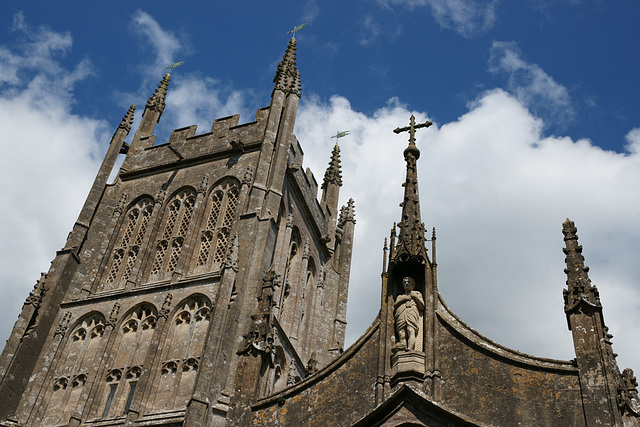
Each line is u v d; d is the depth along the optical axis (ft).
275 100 195.42
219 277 154.92
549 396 91.40
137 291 161.27
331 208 227.20
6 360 149.69
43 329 158.40
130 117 209.77
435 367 97.25
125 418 138.21
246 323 144.05
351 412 98.43
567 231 104.53
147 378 142.00
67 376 151.74
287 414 102.12
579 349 92.63
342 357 104.42
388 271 109.91
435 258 109.29
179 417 132.87
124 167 198.90
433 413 92.53
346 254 216.33
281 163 179.63
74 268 172.04
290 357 166.40
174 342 149.28
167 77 225.97
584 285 97.60
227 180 183.01
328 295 201.26
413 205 116.16
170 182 189.26
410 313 102.53
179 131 205.26
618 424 85.30
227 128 197.98
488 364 96.37
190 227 172.96
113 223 183.52
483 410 92.73
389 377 98.22
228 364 137.69
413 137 127.03
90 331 158.71
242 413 101.96
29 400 148.36
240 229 162.30
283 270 174.91
